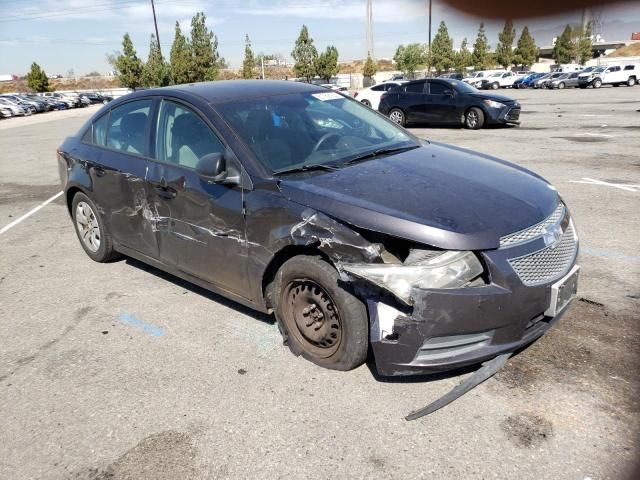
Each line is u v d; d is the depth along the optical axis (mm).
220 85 4227
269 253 3160
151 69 52312
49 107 49125
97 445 2627
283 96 4109
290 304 3203
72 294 4477
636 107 18672
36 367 3377
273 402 2863
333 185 3094
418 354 2674
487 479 2260
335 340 3012
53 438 2697
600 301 3811
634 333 3348
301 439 2570
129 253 4594
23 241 6105
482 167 3514
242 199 3289
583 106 20359
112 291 4484
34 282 4809
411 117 16000
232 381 3080
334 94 4469
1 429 2789
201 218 3576
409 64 71312
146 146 4117
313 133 3771
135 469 2451
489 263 2650
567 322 3523
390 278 2602
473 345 2717
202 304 4129
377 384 2957
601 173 7969
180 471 2422
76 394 3059
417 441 2508
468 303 2598
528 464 2330
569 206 6293
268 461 2445
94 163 4594
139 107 4328
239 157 3387
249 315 3895
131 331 3768
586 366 3021
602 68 39500
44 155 13844
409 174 3264
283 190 3121
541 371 2998
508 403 2744
